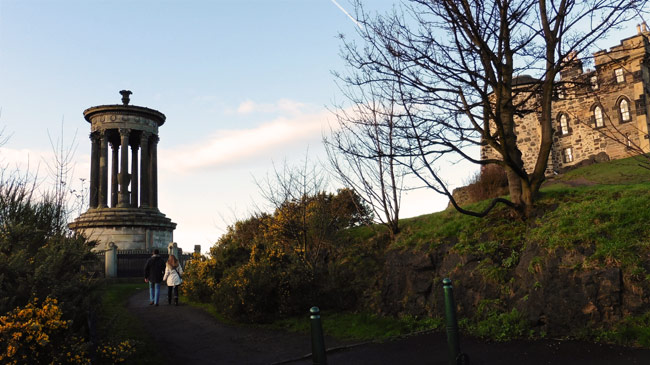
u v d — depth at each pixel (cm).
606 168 2509
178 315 1223
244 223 1956
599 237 802
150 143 3594
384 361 734
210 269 1477
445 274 1003
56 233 937
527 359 653
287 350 862
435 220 1244
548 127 1043
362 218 1536
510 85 1092
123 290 1811
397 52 1048
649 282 702
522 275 865
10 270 580
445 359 705
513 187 1062
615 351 639
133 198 3425
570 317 752
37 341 486
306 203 1527
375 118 1261
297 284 1177
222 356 827
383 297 1117
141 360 757
